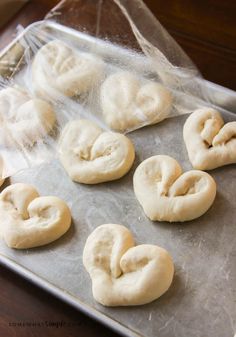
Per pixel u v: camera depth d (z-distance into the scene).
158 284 0.41
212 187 0.47
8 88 0.57
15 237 0.46
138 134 0.53
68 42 0.59
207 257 0.44
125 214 0.48
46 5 0.64
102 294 0.42
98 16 0.59
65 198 0.50
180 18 0.59
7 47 0.59
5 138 0.54
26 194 0.49
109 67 0.57
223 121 0.52
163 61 0.56
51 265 0.45
